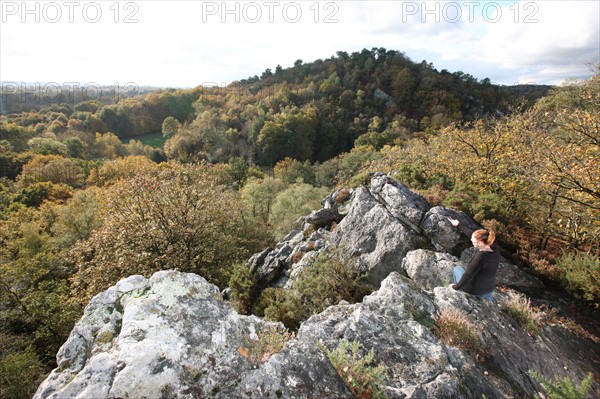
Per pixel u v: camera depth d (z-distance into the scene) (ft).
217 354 10.66
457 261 26.68
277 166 255.29
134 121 376.48
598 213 29.63
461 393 12.44
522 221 39.55
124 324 10.96
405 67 392.47
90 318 11.96
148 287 12.94
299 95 393.09
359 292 30.32
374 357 13.92
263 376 10.59
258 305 34.71
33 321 60.64
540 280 28.68
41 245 95.96
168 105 413.80
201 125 326.44
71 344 11.15
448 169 55.11
